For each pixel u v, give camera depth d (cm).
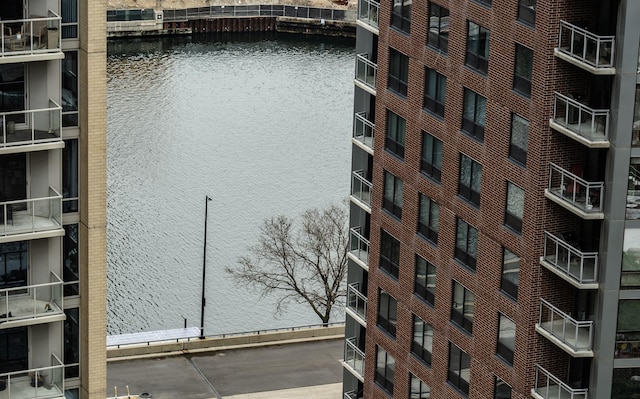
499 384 7275
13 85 6175
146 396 10538
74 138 6288
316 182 16938
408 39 7650
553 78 6650
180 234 15100
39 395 6450
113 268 14225
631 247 6594
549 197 6744
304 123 18988
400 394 8106
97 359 6519
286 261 12800
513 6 6825
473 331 7419
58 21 6059
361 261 8525
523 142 6888
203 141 17975
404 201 7856
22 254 6372
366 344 8369
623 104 6412
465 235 7406
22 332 6462
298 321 13312
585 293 6869
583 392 6850
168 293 13750
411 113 7700
